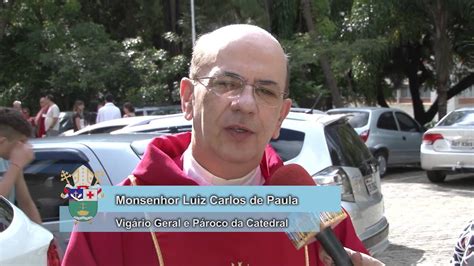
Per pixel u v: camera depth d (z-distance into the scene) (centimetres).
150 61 1980
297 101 1959
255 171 191
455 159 1185
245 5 2022
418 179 1351
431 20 2055
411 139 1453
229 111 174
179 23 2044
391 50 2222
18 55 2372
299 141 572
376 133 1381
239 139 176
